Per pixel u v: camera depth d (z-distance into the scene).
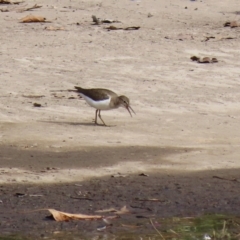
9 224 10.80
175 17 26.73
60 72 19.95
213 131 15.70
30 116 16.48
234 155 14.16
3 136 15.04
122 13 27.28
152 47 22.42
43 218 11.05
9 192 12.07
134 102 17.69
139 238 10.50
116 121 16.38
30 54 21.48
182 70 20.27
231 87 19.00
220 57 21.55
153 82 19.25
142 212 11.41
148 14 26.98
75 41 23.02
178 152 14.27
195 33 24.28
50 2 29.12
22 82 19.03
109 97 15.97
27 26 25.00
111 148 14.46
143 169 13.31
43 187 12.33
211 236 10.73
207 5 28.94
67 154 14.05
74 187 12.34
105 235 10.55
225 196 12.14
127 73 19.94
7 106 17.11
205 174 13.15
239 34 24.22
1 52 21.61
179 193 12.20
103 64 20.72
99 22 25.56
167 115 16.84
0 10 27.53
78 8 28.09
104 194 12.03
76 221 11.00
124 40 23.22
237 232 10.92
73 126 15.87
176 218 11.27
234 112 17.16
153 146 14.63
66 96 18.05
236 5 29.00
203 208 11.65
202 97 18.17
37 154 14.01
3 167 13.23
